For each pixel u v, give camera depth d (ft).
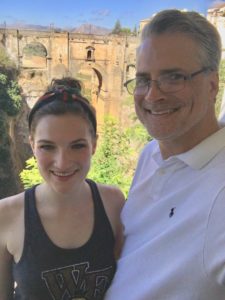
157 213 1.67
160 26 1.57
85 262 1.78
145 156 2.08
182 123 1.60
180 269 1.47
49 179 1.76
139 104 1.71
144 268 1.61
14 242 1.79
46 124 1.71
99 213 1.88
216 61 1.60
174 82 1.56
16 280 1.82
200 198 1.50
